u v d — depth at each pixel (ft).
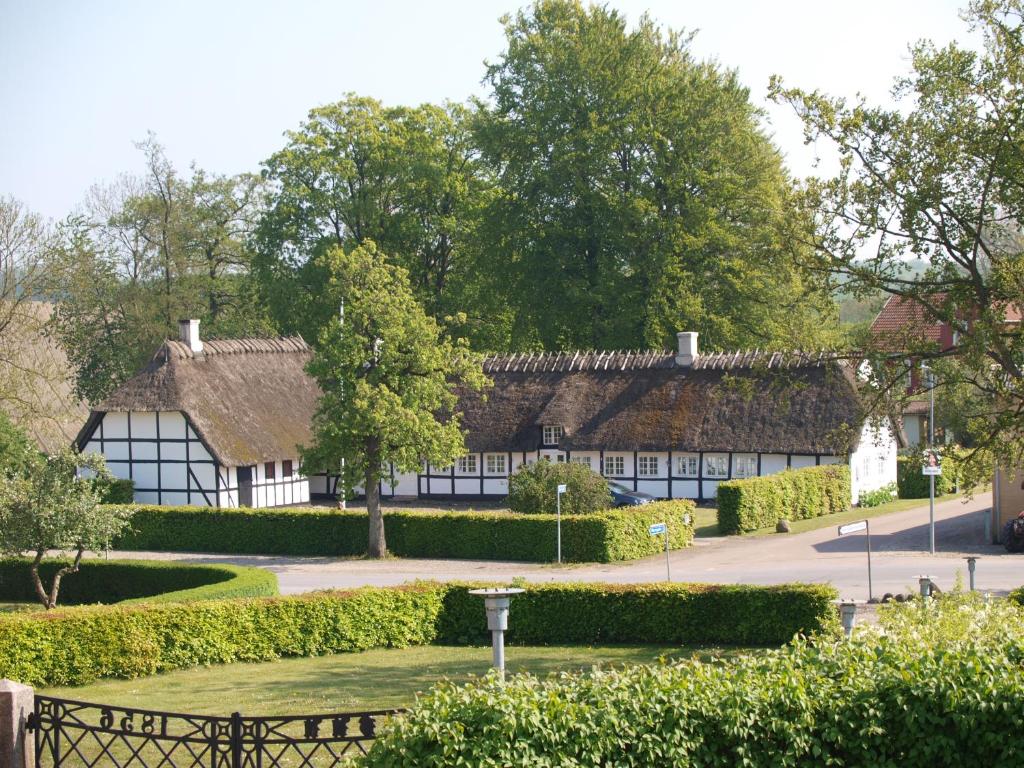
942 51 77.92
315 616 84.33
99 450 167.84
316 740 40.52
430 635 88.07
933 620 51.29
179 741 41.19
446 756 38.17
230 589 92.38
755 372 92.89
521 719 38.63
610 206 188.65
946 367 77.00
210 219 240.12
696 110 193.88
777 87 80.79
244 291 237.86
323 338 129.59
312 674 75.97
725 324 189.98
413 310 132.87
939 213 77.61
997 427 74.08
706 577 110.63
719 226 191.01
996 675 40.96
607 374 177.47
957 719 39.99
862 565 113.70
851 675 41.98
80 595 112.57
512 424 176.04
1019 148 74.64
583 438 171.12
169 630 79.36
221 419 164.96
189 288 232.12
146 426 165.58
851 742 40.65
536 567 122.42
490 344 223.71
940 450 79.97
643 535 128.06
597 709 39.68
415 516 133.59
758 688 41.19
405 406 130.21
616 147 190.49
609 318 194.18
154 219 231.91
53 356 202.90
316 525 137.69
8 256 188.14
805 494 151.43
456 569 122.62
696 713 40.32
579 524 125.49
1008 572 106.32
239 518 140.46
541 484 136.98
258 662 82.12
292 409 179.52
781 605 82.43
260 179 240.73
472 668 76.18
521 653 82.28
